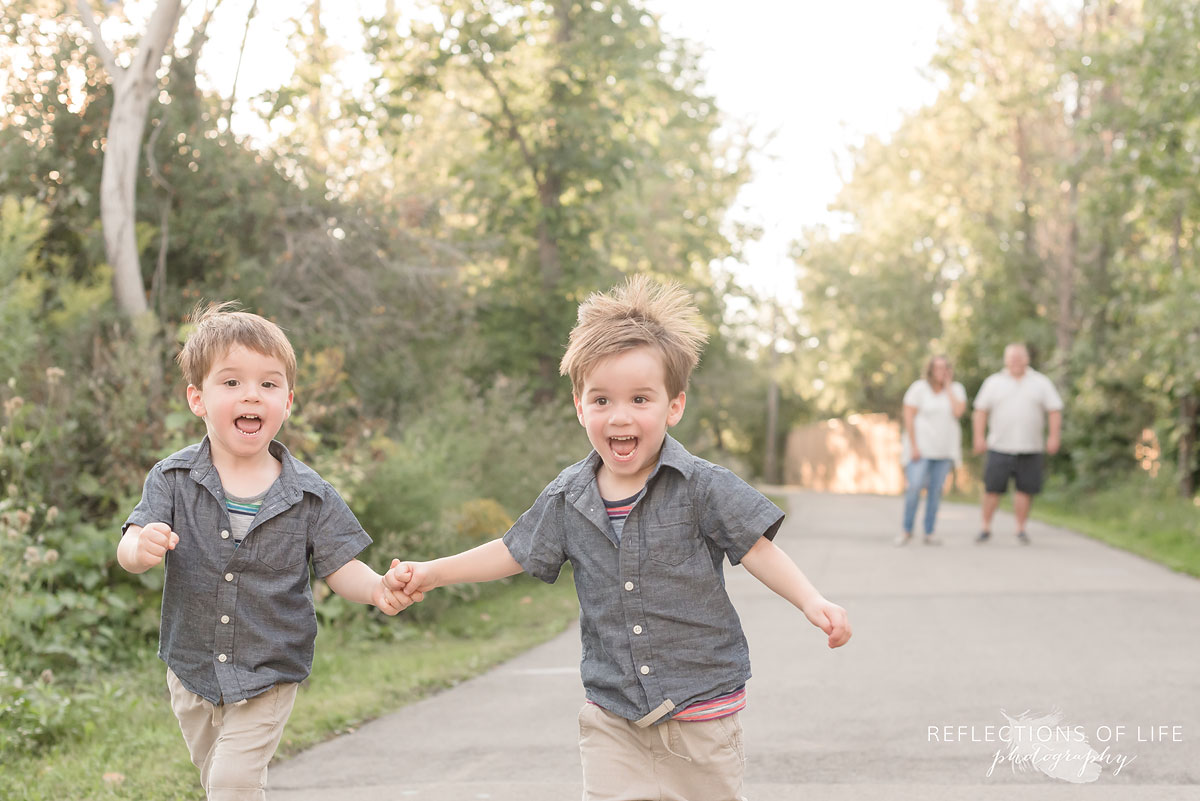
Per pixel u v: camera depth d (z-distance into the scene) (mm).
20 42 10258
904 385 36812
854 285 35469
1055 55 18047
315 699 5805
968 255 26109
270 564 3229
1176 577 9562
